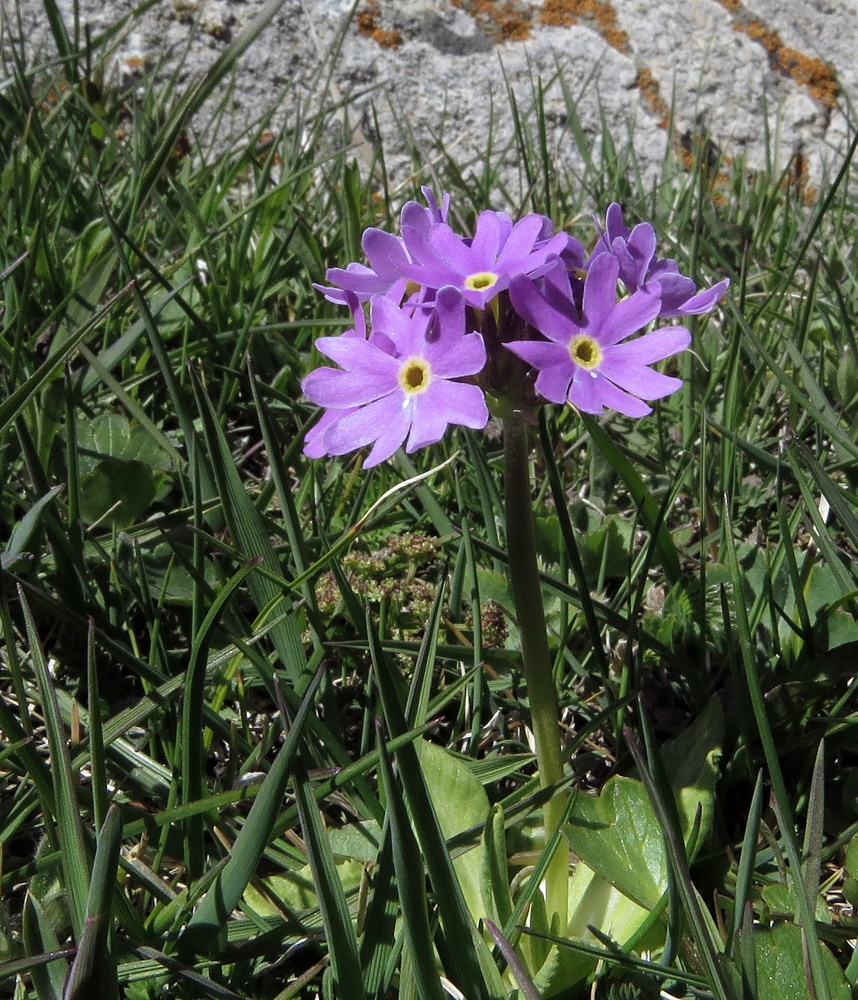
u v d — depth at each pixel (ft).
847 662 0.52
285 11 1.17
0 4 1.00
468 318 0.40
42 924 0.38
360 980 0.38
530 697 0.44
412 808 0.37
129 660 0.49
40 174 0.85
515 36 1.21
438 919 0.42
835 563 0.53
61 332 0.69
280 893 0.46
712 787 0.48
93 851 0.41
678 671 0.58
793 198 1.18
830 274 0.73
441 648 0.54
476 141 1.19
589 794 0.48
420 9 1.20
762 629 0.57
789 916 0.43
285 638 0.50
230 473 0.49
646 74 1.22
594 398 0.37
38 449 0.61
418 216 0.40
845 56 1.28
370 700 0.53
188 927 0.41
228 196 1.06
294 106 1.16
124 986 0.41
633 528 0.60
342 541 0.49
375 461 0.37
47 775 0.43
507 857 0.48
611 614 0.54
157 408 0.75
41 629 0.57
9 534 0.63
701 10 1.26
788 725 0.53
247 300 0.83
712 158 1.23
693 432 0.71
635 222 0.96
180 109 0.86
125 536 0.59
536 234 0.40
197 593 0.51
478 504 0.67
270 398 0.76
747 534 0.69
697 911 0.37
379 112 1.17
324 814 0.50
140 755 0.49
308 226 0.89
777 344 0.80
